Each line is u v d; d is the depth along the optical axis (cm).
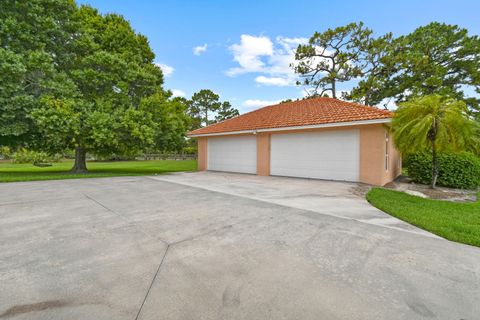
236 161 1359
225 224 388
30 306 179
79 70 1126
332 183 896
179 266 246
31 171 1452
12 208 488
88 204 527
